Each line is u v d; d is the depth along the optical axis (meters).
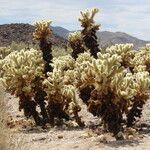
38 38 14.35
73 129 9.99
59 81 10.45
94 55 15.58
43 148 8.32
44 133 9.62
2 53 21.28
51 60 14.18
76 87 10.79
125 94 9.02
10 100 13.28
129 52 14.29
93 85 10.08
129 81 9.22
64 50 24.06
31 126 10.45
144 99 9.74
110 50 14.36
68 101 10.45
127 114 9.82
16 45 26.53
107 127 9.16
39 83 10.72
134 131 9.03
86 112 11.61
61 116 10.56
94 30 15.68
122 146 8.12
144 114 11.15
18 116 11.61
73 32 16.33
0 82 10.50
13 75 10.39
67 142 8.70
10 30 49.03
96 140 8.59
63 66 13.69
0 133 6.28
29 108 10.52
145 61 15.01
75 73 10.77
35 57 11.35
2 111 6.93
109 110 8.94
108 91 8.96
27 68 10.46
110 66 8.94
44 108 10.81
